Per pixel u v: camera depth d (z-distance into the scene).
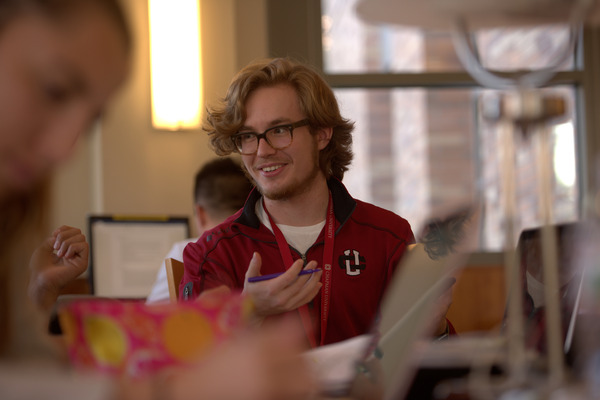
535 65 4.04
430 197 4.39
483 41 4.08
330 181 2.08
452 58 4.31
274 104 1.98
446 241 1.08
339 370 1.05
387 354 1.01
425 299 1.03
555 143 4.36
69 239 1.74
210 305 0.68
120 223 3.37
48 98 0.50
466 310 4.08
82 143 0.55
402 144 4.45
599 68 4.31
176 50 3.87
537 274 1.27
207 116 2.13
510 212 1.10
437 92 4.40
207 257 1.96
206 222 2.85
